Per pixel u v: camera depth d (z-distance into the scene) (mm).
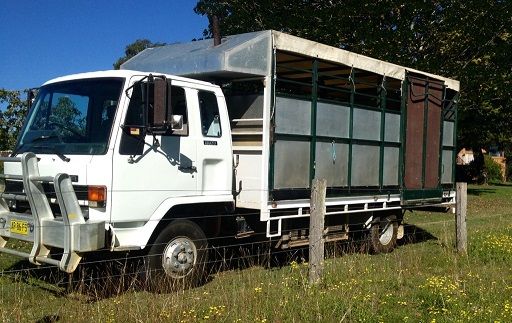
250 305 6168
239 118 8344
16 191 6754
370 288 7000
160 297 6602
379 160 10070
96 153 6477
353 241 10078
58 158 6645
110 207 6410
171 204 7008
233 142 8344
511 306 6391
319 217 7281
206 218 7645
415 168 10914
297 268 7895
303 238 8805
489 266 8914
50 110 7227
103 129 6602
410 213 16953
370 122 9852
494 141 32906
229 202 7797
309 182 8594
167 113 6582
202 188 7418
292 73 9773
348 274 7652
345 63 9188
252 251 8734
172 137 7055
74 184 6457
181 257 7176
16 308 6035
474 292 7023
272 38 7996
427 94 11156
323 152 8867
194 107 7371
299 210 8438
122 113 6602
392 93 10859
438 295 6789
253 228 8234
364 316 5984
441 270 8602
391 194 10336
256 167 7984
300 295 6594
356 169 9562
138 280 6961
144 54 9406
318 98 8773
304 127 8516
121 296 6629
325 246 9492
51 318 5871
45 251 6344
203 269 7383
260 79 8055
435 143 11438
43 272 7738
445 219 15750
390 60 17734
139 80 6785
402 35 18000
